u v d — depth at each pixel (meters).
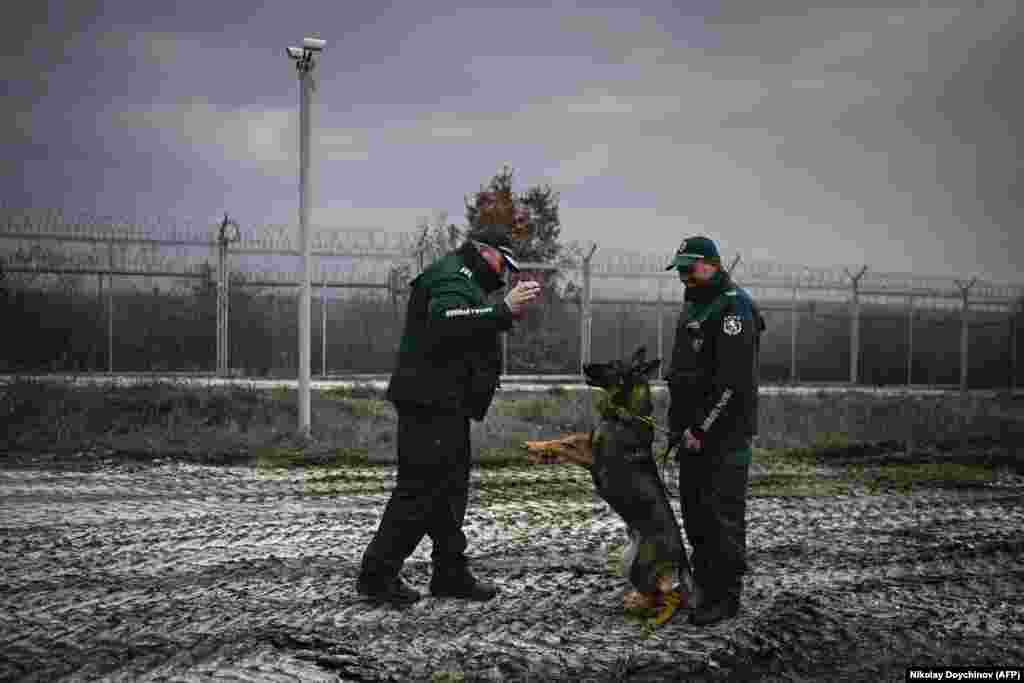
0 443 9.89
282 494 7.96
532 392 17.39
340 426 11.46
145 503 7.39
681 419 4.95
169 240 18.56
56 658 3.91
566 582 5.33
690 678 3.93
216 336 18.81
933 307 25.06
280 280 19.27
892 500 8.36
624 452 4.75
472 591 4.93
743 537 4.75
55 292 17.75
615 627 4.55
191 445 10.14
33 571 5.27
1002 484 9.47
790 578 5.56
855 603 5.09
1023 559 6.18
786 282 23.38
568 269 21.12
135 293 18.34
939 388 24.47
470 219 23.08
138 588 4.98
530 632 4.43
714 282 4.79
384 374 19.64
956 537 6.80
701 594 4.87
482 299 4.93
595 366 4.91
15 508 7.05
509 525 6.84
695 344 4.83
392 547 4.77
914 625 4.73
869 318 24.55
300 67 11.11
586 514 7.30
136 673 3.76
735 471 4.72
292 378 18.67
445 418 4.79
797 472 9.97
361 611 4.67
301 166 11.04
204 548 5.90
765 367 23.56
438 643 4.23
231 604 4.72
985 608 5.05
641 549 4.71
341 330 19.48
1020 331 25.89
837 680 3.99
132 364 18.25
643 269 21.75
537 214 23.44
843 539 6.66
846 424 13.72
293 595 4.91
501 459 9.90
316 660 3.96
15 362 17.31
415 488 4.79
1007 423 14.89
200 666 3.85
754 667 4.10
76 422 10.92
